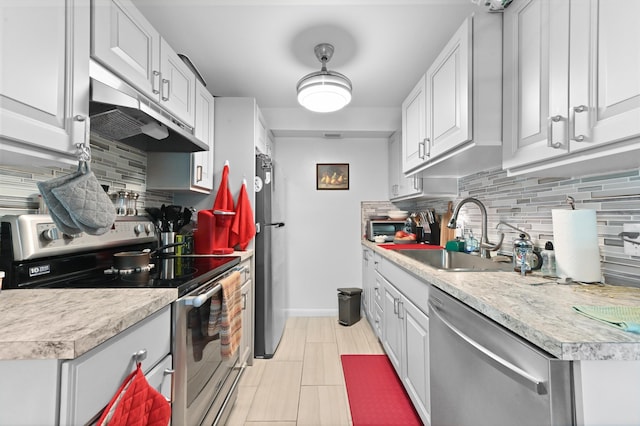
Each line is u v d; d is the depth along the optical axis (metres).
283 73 2.34
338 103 2.06
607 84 0.81
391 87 2.61
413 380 1.61
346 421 1.63
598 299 0.90
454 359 1.05
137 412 0.74
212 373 1.34
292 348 2.57
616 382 0.63
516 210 1.67
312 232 3.49
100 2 1.09
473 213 2.19
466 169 2.03
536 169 1.14
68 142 0.95
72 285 1.07
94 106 1.14
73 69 0.97
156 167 2.02
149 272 1.32
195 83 1.97
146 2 1.55
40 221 1.09
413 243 2.96
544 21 1.06
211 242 2.02
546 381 0.64
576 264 1.09
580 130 0.89
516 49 1.24
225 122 2.42
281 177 3.10
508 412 0.76
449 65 1.54
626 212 1.06
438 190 2.44
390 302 2.12
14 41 0.79
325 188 3.49
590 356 0.61
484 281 1.14
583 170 1.13
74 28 0.98
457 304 1.04
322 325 3.13
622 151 0.80
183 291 1.08
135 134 1.51
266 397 1.85
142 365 0.84
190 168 2.01
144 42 1.37
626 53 0.76
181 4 1.58
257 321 2.40
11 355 0.58
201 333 1.23
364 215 3.49
